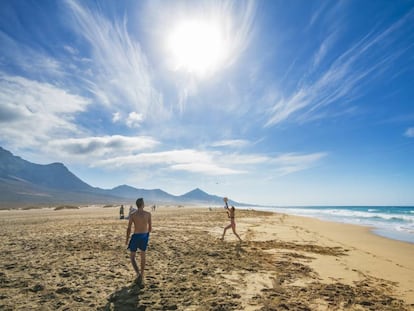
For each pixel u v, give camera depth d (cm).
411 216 4469
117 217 3047
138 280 605
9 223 2189
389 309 496
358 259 950
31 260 799
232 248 1070
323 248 1160
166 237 1327
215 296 534
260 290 576
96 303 486
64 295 522
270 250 1055
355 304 513
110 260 815
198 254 930
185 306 482
